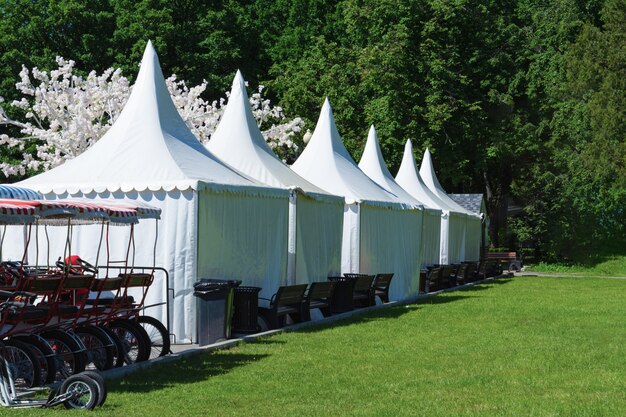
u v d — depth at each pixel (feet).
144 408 32.99
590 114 181.68
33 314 36.65
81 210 37.88
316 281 71.97
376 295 85.56
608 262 186.60
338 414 31.99
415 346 53.42
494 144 180.24
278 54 190.80
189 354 47.62
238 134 72.18
